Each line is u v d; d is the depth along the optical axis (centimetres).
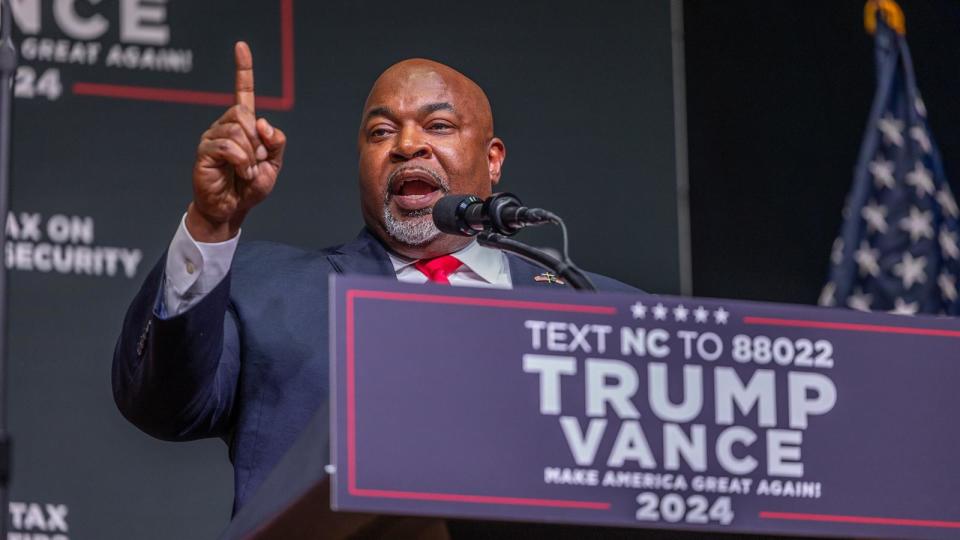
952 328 267
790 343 256
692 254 657
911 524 257
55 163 591
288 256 421
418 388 238
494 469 238
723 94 672
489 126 456
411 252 435
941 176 688
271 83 621
